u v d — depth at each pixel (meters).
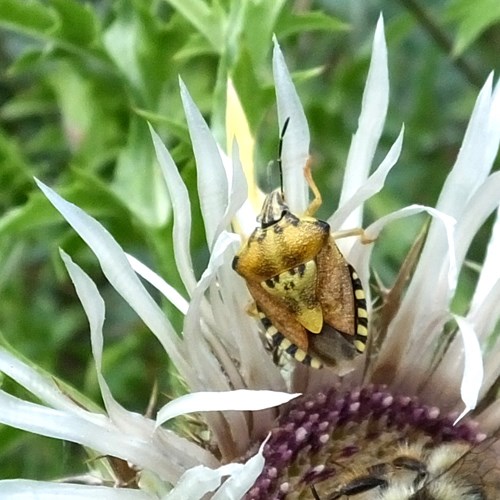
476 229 0.12
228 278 0.12
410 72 0.19
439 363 0.12
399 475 0.12
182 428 0.12
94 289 0.11
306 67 0.18
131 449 0.11
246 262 0.11
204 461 0.12
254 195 0.12
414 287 0.12
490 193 0.12
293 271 0.11
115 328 0.18
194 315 0.11
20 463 0.15
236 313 0.12
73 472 0.15
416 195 0.18
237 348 0.12
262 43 0.13
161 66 0.15
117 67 0.15
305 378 0.12
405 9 0.18
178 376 0.12
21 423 0.11
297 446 0.12
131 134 0.14
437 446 0.12
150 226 0.14
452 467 0.11
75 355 0.18
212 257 0.11
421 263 0.12
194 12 0.14
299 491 0.12
